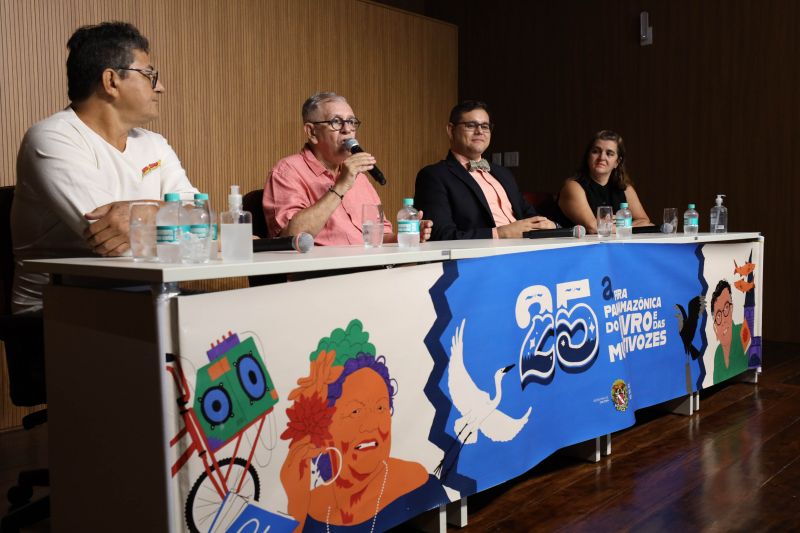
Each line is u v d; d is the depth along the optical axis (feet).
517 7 18.42
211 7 12.84
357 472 5.13
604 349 7.72
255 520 4.49
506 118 18.80
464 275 6.04
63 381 4.90
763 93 14.92
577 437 7.22
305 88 14.65
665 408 9.82
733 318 10.55
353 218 8.73
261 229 8.46
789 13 14.52
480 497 6.76
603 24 17.08
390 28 16.60
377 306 5.29
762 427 8.90
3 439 8.91
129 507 4.41
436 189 10.35
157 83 6.63
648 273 8.63
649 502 6.54
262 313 4.52
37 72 10.27
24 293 6.22
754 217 15.17
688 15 15.83
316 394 4.84
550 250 7.02
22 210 6.19
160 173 7.18
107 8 11.16
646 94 16.52
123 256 5.30
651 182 16.56
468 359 6.05
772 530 5.91
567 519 6.20
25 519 5.91
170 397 4.09
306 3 14.60
